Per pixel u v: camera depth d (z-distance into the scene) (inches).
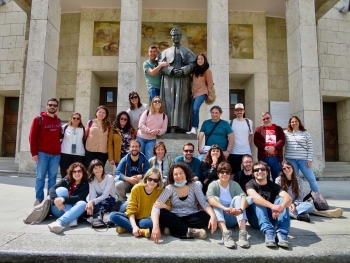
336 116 616.4
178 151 234.4
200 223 148.0
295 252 121.2
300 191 190.2
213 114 222.8
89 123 221.3
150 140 226.2
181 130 243.8
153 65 251.4
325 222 170.9
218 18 420.5
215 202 148.3
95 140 213.5
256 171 156.6
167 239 138.1
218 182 160.7
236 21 594.9
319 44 568.7
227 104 403.5
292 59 442.3
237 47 588.7
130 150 202.2
